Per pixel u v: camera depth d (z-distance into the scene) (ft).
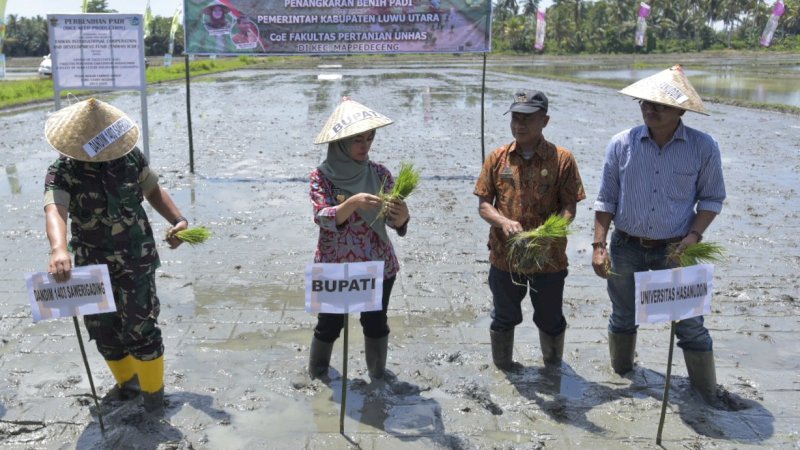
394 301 20.43
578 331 18.39
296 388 15.01
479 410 14.16
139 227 12.96
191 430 13.20
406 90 98.84
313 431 13.25
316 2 36.09
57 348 16.84
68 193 12.46
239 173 39.70
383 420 13.70
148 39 264.31
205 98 87.97
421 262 24.08
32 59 250.16
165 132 56.65
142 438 12.86
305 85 109.91
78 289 12.03
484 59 37.50
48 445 12.68
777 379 15.66
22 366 15.85
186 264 23.44
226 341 17.46
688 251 13.00
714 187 13.82
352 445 12.78
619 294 15.02
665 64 196.24
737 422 13.71
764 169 42.11
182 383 15.14
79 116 12.37
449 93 94.12
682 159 13.73
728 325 18.86
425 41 36.58
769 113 71.72
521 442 12.96
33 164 42.16
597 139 53.67
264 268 23.16
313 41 36.55
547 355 15.90
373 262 12.50
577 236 27.68
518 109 13.65
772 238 27.53
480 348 17.25
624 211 14.30
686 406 14.33
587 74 146.10
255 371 15.78
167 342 17.33
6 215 29.84
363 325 14.94
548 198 14.47
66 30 32.63
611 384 15.33
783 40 314.14
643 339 17.84
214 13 36.40
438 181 37.70
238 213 30.53
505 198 14.62
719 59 236.84
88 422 13.46
